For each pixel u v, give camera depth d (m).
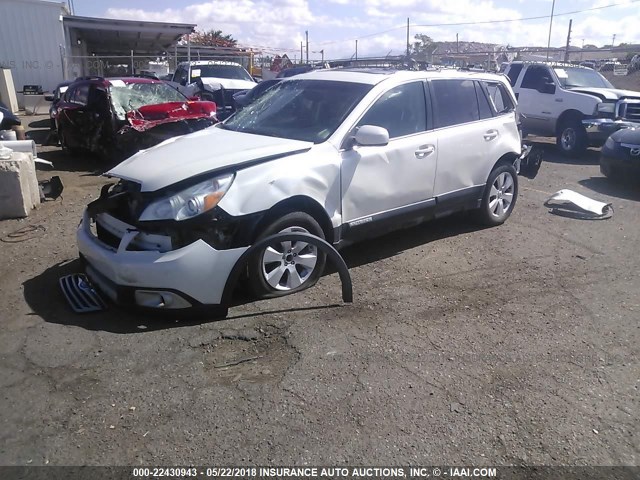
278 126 5.19
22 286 4.74
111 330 3.97
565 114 12.61
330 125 4.95
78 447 2.84
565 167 11.32
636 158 8.88
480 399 3.32
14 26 22.88
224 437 2.94
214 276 4.02
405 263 5.48
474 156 6.12
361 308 4.44
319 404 3.22
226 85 15.63
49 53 23.67
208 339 3.88
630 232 6.73
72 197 8.07
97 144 10.51
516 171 6.90
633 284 5.13
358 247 5.92
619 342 4.06
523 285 5.04
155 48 35.56
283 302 4.46
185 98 11.48
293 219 4.40
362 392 3.35
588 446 2.96
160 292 3.91
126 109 10.27
